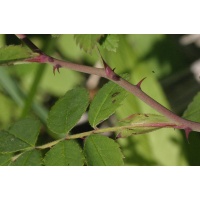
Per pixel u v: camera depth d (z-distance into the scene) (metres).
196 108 0.27
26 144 0.24
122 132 0.25
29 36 0.35
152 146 0.33
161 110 0.24
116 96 0.25
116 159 0.24
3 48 0.23
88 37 0.24
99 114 0.25
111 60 0.34
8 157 0.24
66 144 0.24
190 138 0.33
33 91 0.34
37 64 0.35
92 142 0.24
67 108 0.24
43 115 0.35
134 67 0.34
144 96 0.24
